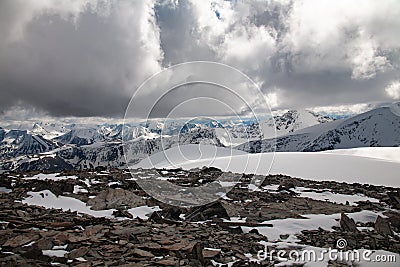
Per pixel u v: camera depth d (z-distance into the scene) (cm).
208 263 971
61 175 2511
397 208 1997
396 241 1304
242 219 1543
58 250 1003
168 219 1444
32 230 1162
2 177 2270
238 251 1092
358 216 1688
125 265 906
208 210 1580
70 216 1423
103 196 1792
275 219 1559
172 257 984
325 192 2422
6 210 1425
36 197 1747
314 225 1482
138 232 1188
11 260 887
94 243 1057
